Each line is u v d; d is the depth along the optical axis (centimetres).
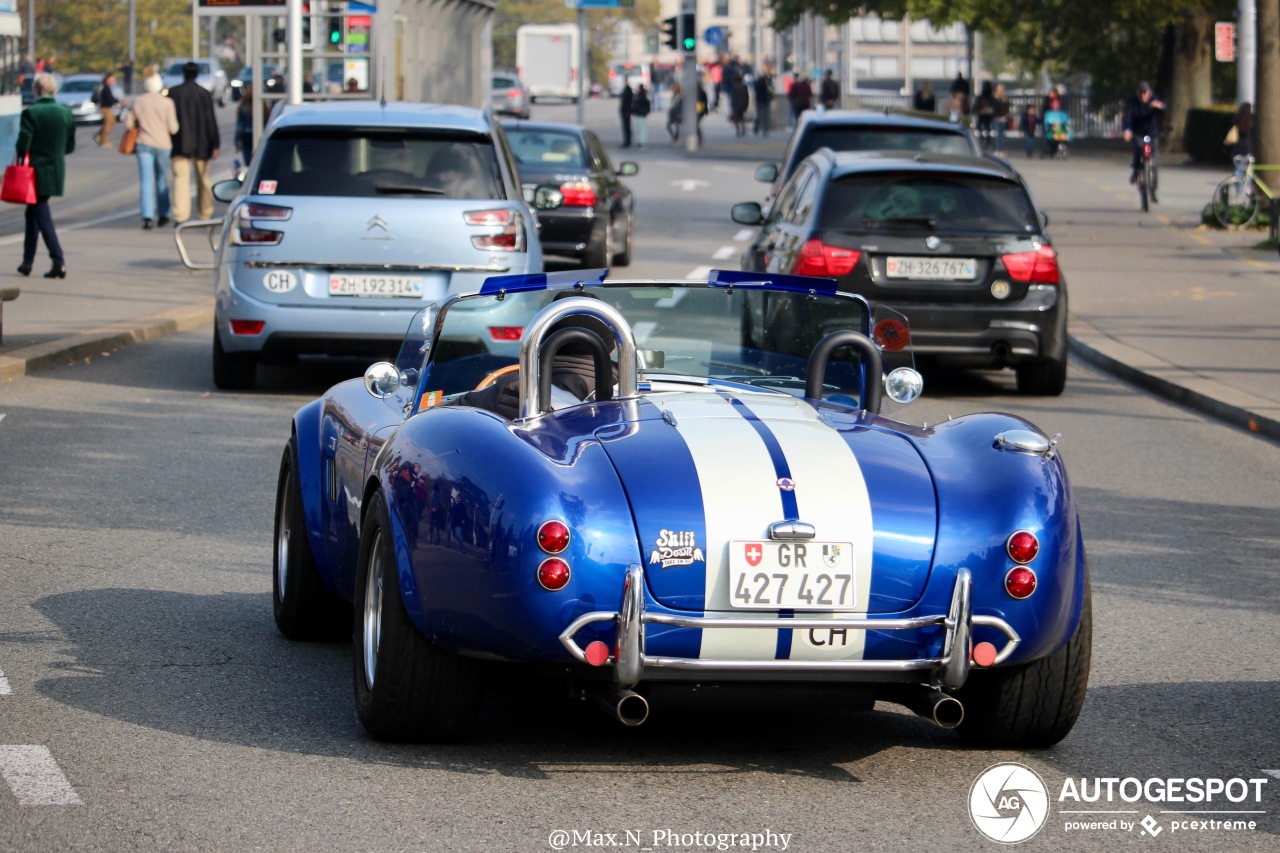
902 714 631
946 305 1425
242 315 1345
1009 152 5591
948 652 517
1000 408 1429
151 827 486
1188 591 836
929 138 1950
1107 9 5019
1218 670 694
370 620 572
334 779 531
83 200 3606
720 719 618
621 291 655
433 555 529
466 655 531
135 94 9550
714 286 652
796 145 1967
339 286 1341
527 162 2347
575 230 2298
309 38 3312
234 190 1441
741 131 6550
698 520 509
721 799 523
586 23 16788
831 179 1453
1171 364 1608
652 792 528
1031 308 1433
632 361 591
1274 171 2978
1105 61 5900
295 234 1338
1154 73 5903
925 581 518
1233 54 3069
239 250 1349
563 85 10056
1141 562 899
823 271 1417
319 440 712
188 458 1125
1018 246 1435
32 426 1230
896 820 507
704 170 4600
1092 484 1119
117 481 1047
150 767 541
